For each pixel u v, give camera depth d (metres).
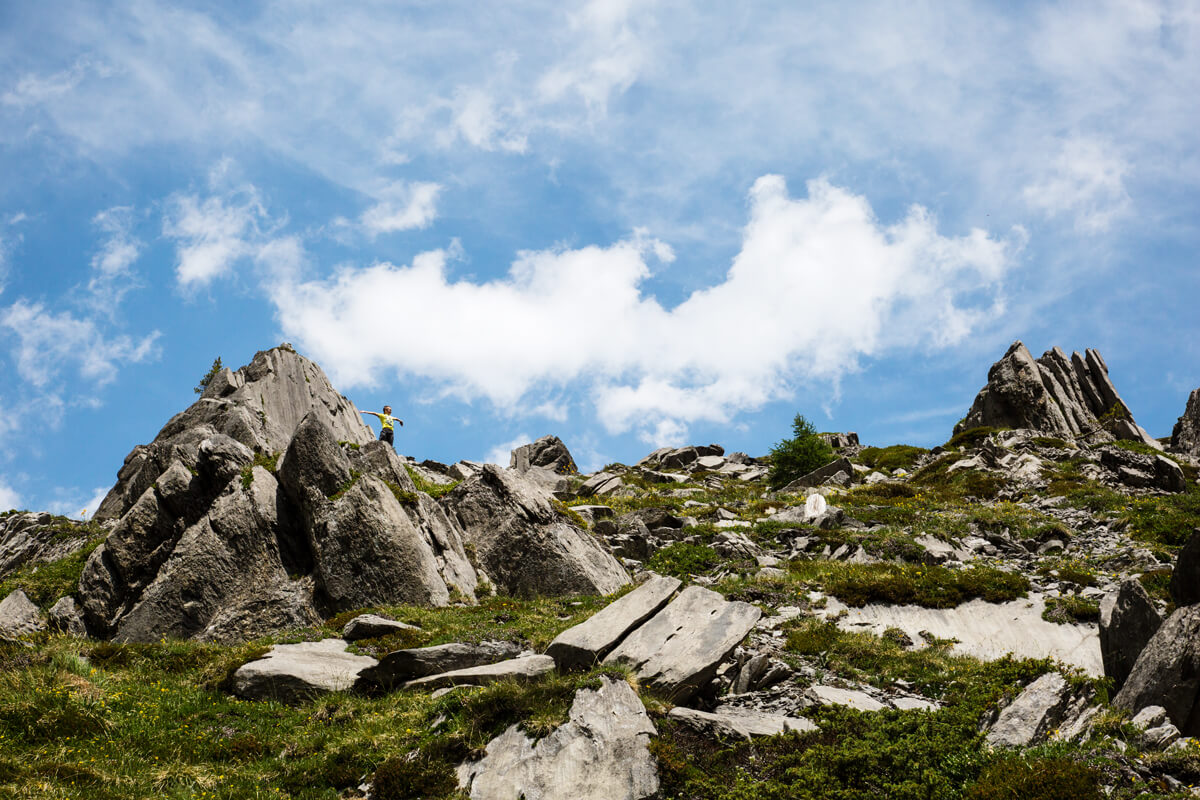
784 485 58.38
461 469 54.66
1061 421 65.19
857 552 31.25
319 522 25.48
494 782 13.80
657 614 18.14
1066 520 37.38
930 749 13.99
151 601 24.31
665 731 14.67
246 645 21.11
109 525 38.09
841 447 73.69
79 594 26.05
